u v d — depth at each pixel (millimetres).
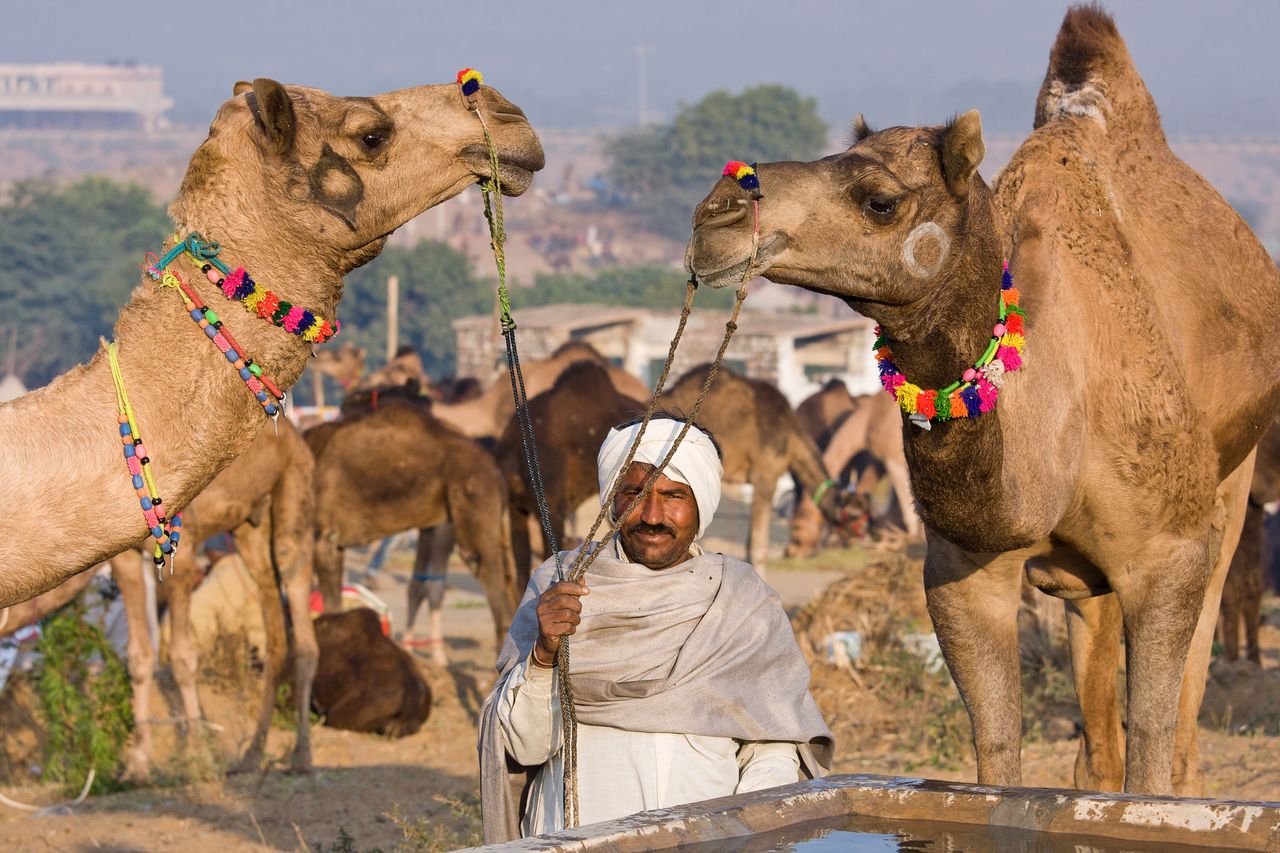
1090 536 8445
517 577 22609
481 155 7098
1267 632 21453
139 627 15547
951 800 5215
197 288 6836
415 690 17562
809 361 71562
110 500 6645
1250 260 9711
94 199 150125
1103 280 8477
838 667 17953
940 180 7020
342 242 7004
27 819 13664
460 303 127188
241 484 15484
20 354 130875
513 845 4637
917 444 7359
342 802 14047
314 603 19516
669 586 6789
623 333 73500
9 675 16703
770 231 6832
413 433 19891
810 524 34406
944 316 7152
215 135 6977
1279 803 4859
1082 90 9570
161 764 15625
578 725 6699
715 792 6578
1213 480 8641
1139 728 8570
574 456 22750
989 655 8523
